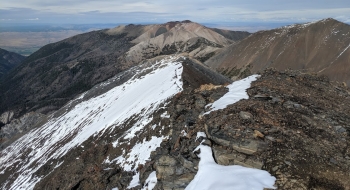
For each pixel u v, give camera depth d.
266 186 14.92
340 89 30.56
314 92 28.09
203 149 19.16
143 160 33.16
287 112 22.27
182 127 26.33
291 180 15.30
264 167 16.59
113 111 81.56
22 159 99.44
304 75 33.56
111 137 53.94
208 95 29.41
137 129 46.34
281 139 18.47
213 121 21.14
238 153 17.95
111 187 30.00
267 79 30.62
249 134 18.84
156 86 75.00
